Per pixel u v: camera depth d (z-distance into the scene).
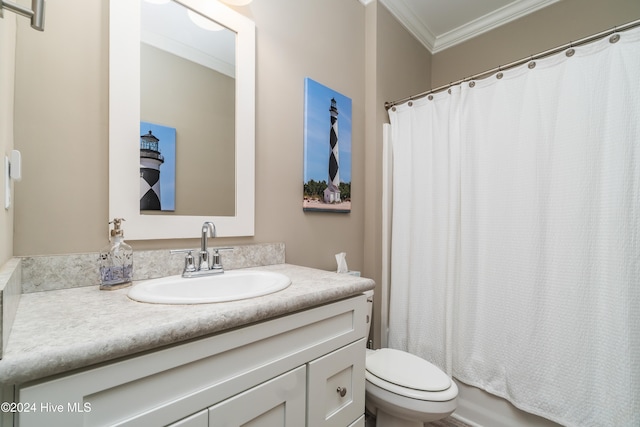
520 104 1.47
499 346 1.48
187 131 1.12
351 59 1.90
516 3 2.13
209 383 0.62
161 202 1.05
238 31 1.28
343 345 0.95
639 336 1.13
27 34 0.80
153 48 1.04
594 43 1.26
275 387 0.74
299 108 1.55
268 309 0.71
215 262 1.10
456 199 1.66
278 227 1.44
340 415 0.93
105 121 0.94
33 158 0.81
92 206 0.91
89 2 0.91
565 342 1.28
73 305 0.69
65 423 0.46
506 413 1.45
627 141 1.18
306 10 1.61
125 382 0.51
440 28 2.42
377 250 1.95
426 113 1.83
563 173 1.32
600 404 1.19
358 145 1.95
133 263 0.97
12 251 0.77
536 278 1.38
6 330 0.47
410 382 1.17
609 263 1.19
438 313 1.71
